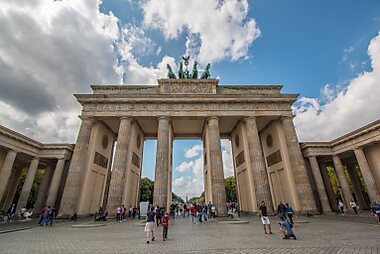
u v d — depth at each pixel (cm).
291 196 4516
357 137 4559
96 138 4922
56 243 1739
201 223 3272
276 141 5194
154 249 1482
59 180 4991
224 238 1878
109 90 5059
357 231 2059
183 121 5491
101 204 5178
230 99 4831
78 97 4738
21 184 8206
